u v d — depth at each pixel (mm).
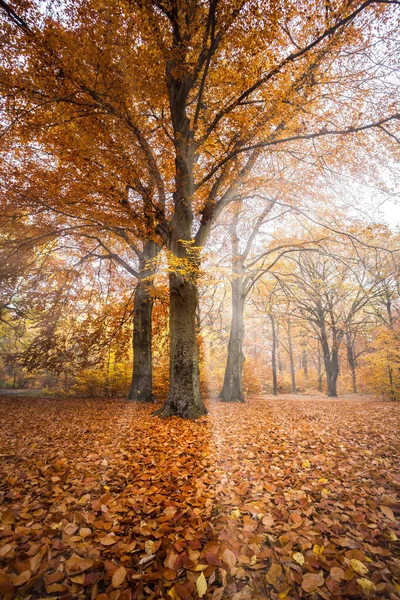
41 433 5738
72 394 14289
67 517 2432
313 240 12977
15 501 2762
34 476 3352
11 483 3131
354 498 2721
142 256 11500
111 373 13914
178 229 7367
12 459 4051
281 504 2658
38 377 19031
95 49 6340
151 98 7383
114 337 11805
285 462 3891
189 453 4312
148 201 7699
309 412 8883
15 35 6195
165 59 6562
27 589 1667
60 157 7551
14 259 10078
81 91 6969
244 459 4043
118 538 2141
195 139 8156
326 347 20734
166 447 4559
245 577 1791
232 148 7902
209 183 8758
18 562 1849
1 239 9805
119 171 7199
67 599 1606
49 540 2115
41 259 11664
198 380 7266
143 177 7605
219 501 2766
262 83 6645
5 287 10820
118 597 1592
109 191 7410
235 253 14258
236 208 11914
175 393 7016
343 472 3389
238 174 8578
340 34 6195
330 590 1637
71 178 7695
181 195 7461
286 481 3219
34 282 11453
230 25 5570
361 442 4805
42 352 11383
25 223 9844
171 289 7430
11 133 7211
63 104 6988
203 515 2492
